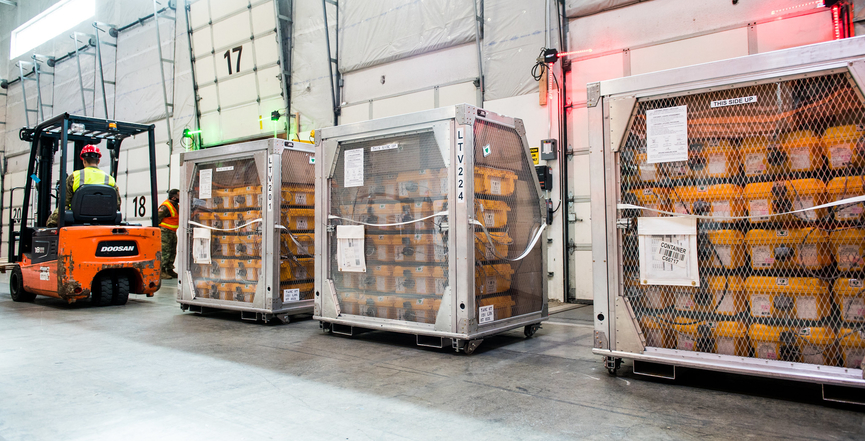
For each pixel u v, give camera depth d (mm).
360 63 8547
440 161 4152
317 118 9125
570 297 6602
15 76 16406
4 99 16875
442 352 4059
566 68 6586
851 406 2709
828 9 5051
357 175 4680
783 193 2879
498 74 7109
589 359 3793
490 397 2895
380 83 8359
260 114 9906
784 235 2879
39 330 5043
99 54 12328
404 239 4352
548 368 3537
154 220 7297
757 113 2947
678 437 2295
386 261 4473
